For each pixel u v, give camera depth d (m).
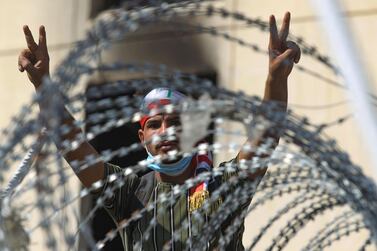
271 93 8.67
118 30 6.75
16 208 6.98
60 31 18.77
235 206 7.77
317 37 16.12
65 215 6.46
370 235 6.97
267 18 16.69
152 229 8.85
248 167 7.52
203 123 7.19
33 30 19.38
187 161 8.91
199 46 17.25
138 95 8.70
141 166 7.71
